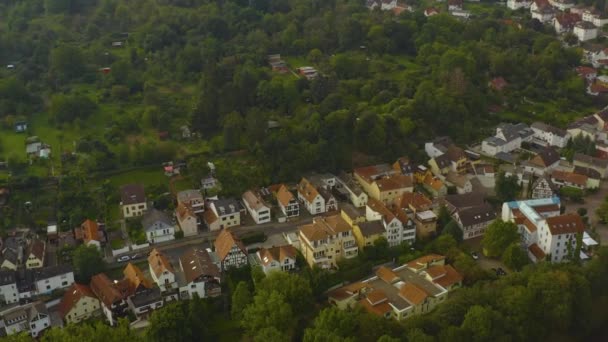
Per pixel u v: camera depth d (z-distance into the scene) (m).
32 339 172.12
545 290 191.38
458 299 187.50
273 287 190.62
